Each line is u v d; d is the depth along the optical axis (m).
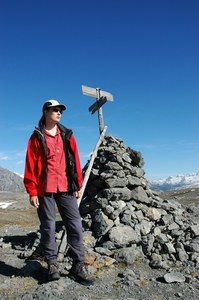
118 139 4.09
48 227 2.51
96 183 3.72
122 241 3.13
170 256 3.09
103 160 3.80
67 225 2.57
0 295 2.35
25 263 3.02
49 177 2.49
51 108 2.50
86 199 3.77
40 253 2.99
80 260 2.54
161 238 3.21
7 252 3.39
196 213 4.74
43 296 2.27
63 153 2.56
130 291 2.43
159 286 2.51
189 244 3.20
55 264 2.54
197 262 2.98
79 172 2.59
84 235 3.24
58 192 2.54
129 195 3.57
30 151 2.49
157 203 3.74
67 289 2.41
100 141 4.01
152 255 3.07
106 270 2.80
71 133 2.59
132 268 2.89
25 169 2.49
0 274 2.77
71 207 2.55
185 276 2.66
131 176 3.71
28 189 2.46
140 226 3.34
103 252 3.04
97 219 3.31
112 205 3.40
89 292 2.38
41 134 2.47
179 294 2.35
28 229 5.61
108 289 2.45
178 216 3.70
